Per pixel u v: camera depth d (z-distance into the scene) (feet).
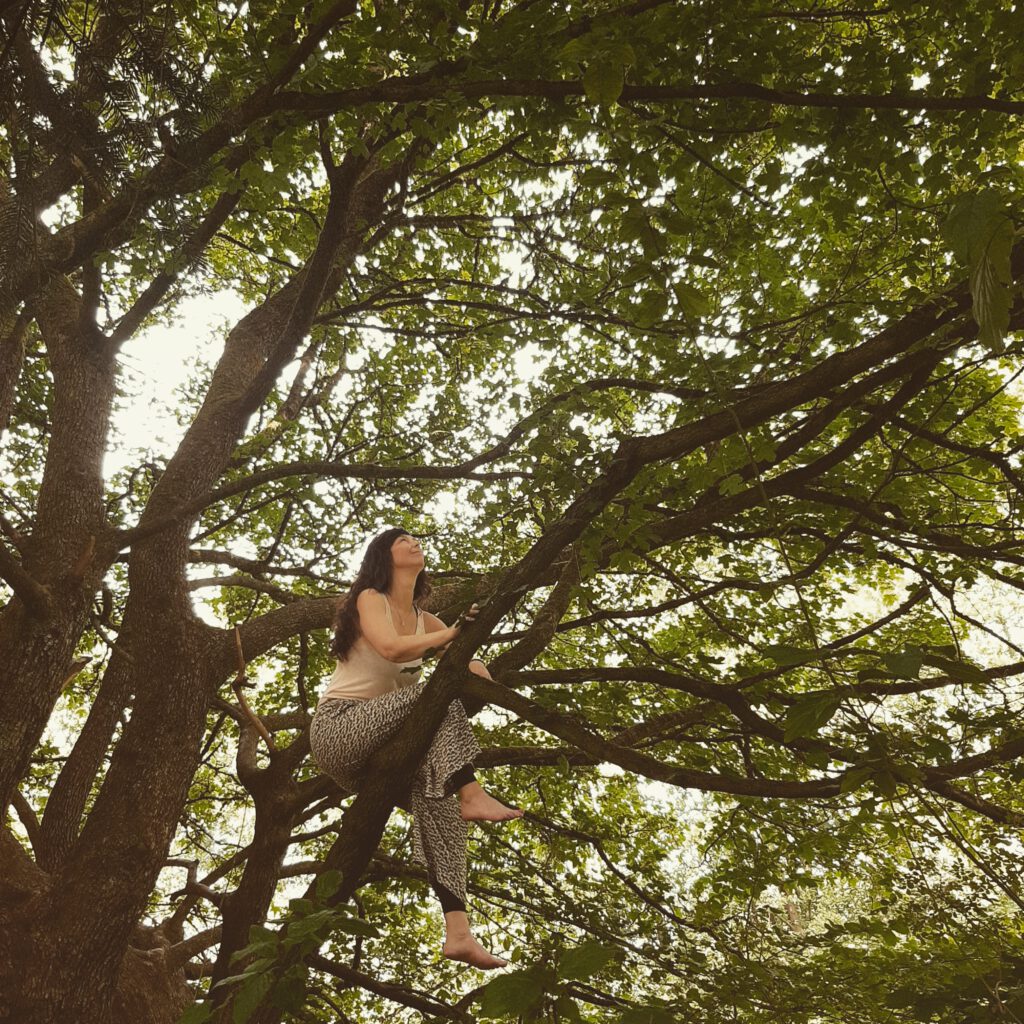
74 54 7.37
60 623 16.55
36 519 18.54
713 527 17.06
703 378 12.67
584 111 11.46
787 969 15.33
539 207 24.91
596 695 17.46
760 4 14.67
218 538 30.99
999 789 15.03
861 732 8.11
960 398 18.54
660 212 7.18
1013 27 13.73
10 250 7.41
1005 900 14.03
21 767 15.74
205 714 17.98
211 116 7.99
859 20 16.29
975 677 4.83
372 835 9.27
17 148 7.51
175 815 16.61
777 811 19.11
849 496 15.88
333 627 11.10
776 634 22.72
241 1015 5.99
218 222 14.21
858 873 19.44
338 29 12.05
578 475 11.71
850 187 14.80
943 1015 7.75
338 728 10.07
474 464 17.37
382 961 24.53
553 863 24.41
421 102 11.14
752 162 18.38
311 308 16.99
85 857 15.47
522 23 10.41
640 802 27.84
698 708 16.97
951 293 9.75
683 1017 11.89
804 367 14.78
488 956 9.35
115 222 10.44
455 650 9.37
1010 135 17.21
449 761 9.75
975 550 14.46
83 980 14.53
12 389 19.02
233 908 18.35
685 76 12.40
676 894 23.08
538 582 14.69
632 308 16.02
